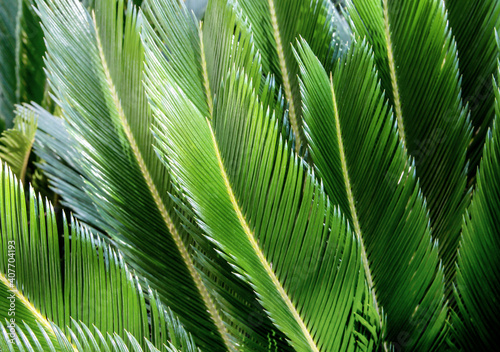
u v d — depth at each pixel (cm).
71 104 134
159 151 130
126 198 135
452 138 140
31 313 124
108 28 134
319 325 130
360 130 135
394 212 136
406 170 135
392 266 137
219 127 124
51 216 125
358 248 128
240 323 132
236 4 139
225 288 138
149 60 130
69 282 126
